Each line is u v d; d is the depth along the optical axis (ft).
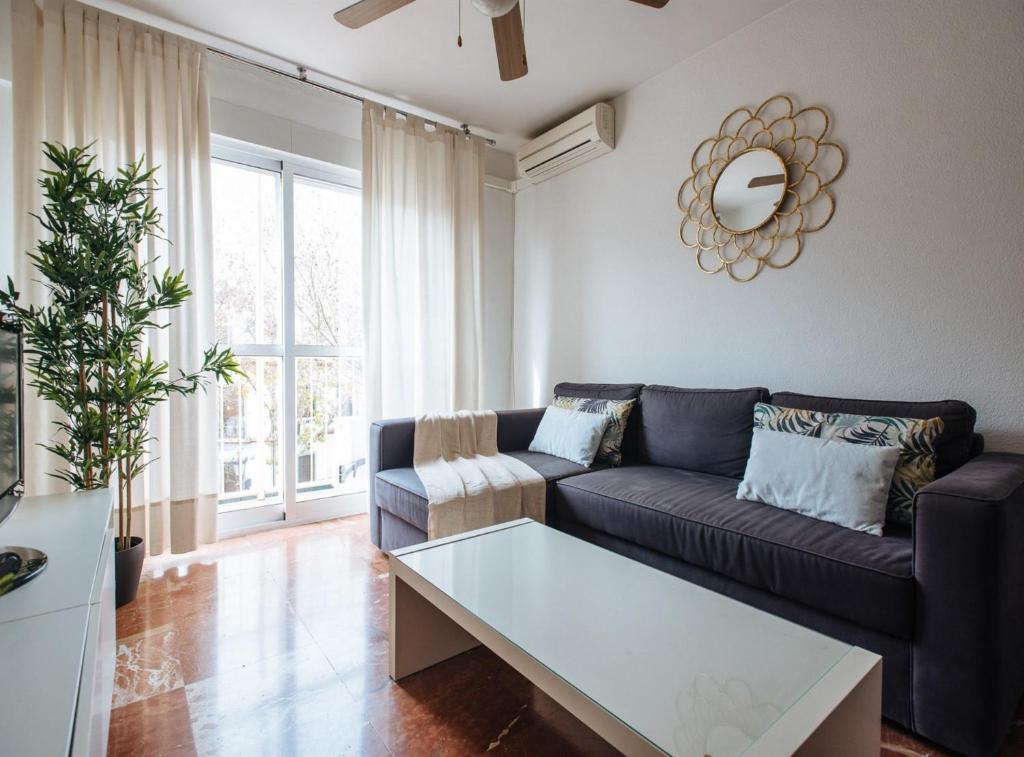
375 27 7.78
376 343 9.74
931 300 6.18
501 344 12.42
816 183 7.16
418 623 5.02
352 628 5.82
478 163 11.27
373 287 9.72
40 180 6.09
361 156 10.09
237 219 9.25
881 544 4.53
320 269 10.12
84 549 3.87
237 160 9.12
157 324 7.27
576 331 11.02
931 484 4.12
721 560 5.25
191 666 5.07
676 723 2.79
